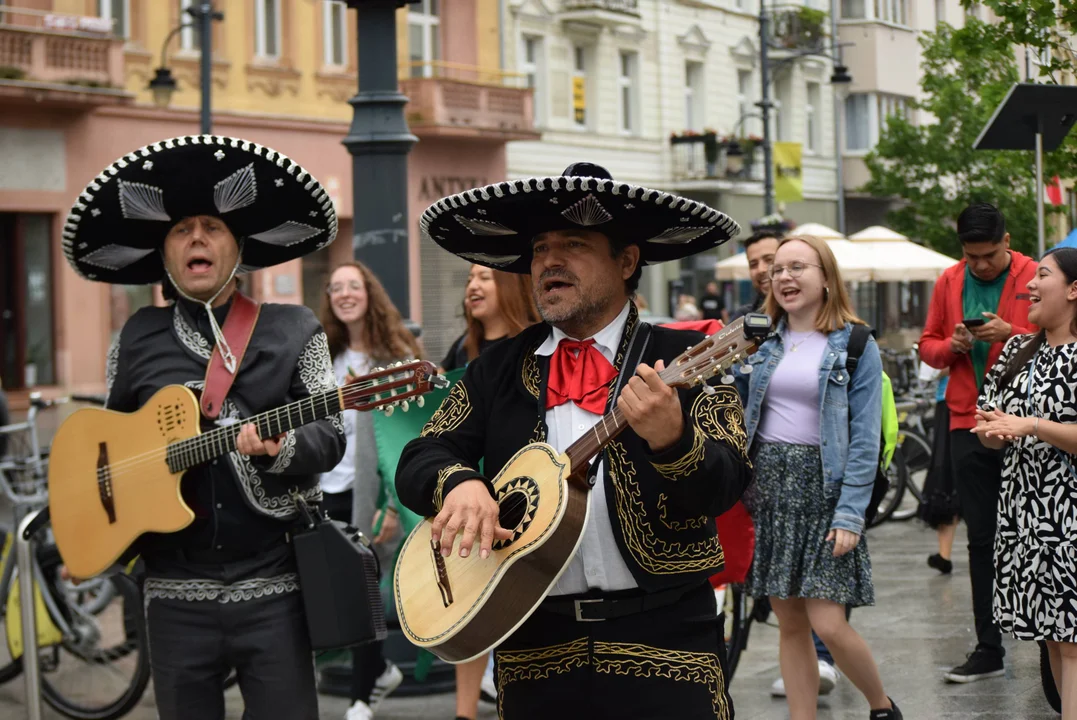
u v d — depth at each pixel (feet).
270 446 13.35
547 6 106.01
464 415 11.85
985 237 22.11
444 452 11.53
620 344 11.42
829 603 17.87
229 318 14.34
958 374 22.38
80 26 74.02
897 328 136.26
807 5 135.74
